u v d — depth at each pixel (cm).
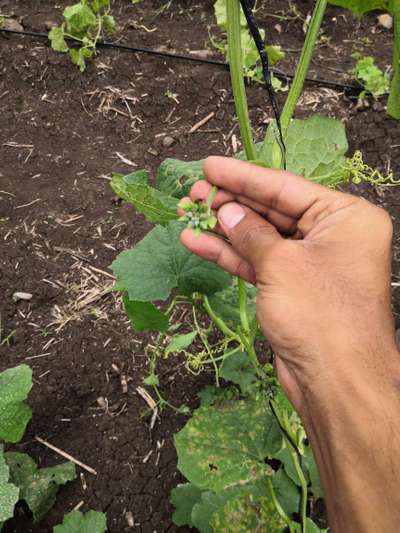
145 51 75
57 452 46
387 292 27
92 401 49
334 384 26
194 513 40
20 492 43
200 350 52
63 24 73
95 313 54
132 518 44
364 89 72
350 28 80
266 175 29
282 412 38
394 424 24
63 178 64
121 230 60
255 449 41
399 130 69
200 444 41
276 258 27
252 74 72
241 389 45
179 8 82
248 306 41
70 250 58
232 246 32
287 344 27
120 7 82
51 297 55
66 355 51
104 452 47
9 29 76
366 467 25
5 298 55
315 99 72
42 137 68
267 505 39
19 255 57
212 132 69
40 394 49
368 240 27
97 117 70
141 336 52
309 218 29
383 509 24
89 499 45
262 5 82
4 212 61
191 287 40
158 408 49
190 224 29
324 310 26
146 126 70
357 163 32
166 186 37
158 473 46
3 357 51
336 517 26
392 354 26
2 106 70
